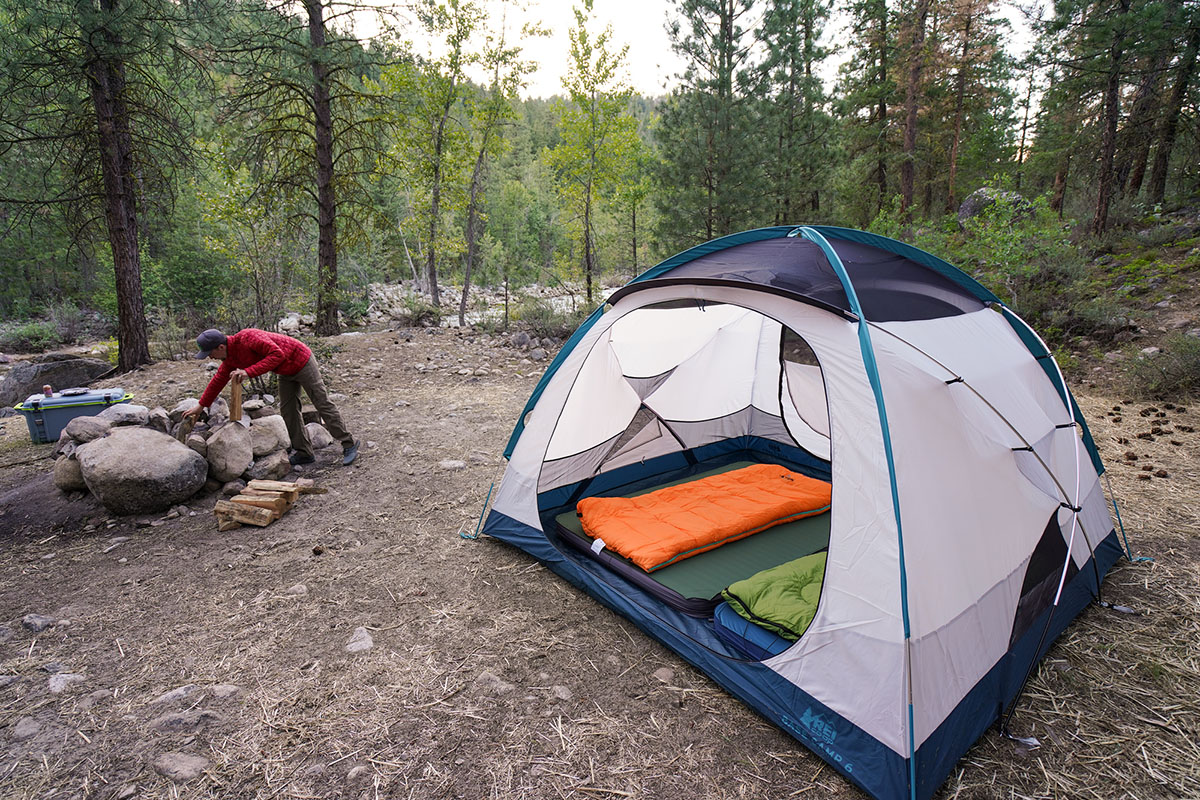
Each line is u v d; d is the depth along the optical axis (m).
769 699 2.64
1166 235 11.13
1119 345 8.22
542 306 12.93
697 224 13.27
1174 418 6.23
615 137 16.12
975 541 2.60
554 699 2.78
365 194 13.13
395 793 2.27
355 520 4.66
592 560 3.85
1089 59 11.95
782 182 15.52
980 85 20.97
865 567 2.39
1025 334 3.88
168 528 4.52
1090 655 3.03
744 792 2.28
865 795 2.27
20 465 5.89
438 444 6.40
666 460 5.37
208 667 2.99
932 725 2.25
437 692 2.82
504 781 2.33
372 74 15.59
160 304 17.98
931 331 3.07
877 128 19.77
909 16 18.50
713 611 3.19
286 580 3.80
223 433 5.18
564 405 4.15
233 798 2.25
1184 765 2.37
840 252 3.34
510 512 4.19
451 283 32.28
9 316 22.91
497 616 3.43
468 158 16.30
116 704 2.74
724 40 12.44
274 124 11.93
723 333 5.30
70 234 11.10
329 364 9.70
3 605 3.53
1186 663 2.95
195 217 19.11
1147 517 4.37
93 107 9.69
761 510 4.14
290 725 2.61
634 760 2.43
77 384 9.35
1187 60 12.66
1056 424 3.47
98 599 3.59
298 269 12.80
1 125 9.61
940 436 2.64
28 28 8.14
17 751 2.46
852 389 2.60
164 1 9.15
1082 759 2.41
